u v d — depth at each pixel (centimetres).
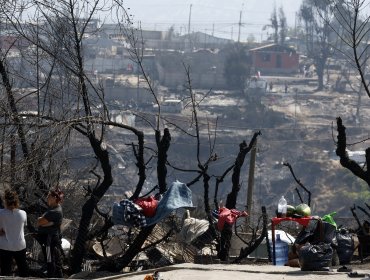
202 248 2120
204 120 13412
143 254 2216
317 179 12800
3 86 2111
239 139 12900
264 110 14375
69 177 2323
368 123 15012
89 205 1984
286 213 1808
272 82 17138
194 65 16338
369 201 12012
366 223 2156
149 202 1823
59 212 1709
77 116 2109
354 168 2217
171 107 13350
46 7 2234
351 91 16412
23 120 2111
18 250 1630
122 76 14262
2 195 1905
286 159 13375
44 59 2297
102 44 15212
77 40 2173
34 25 2248
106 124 2086
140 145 2109
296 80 17262
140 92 13275
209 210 2136
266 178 12669
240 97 15375
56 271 1759
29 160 2009
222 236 2034
